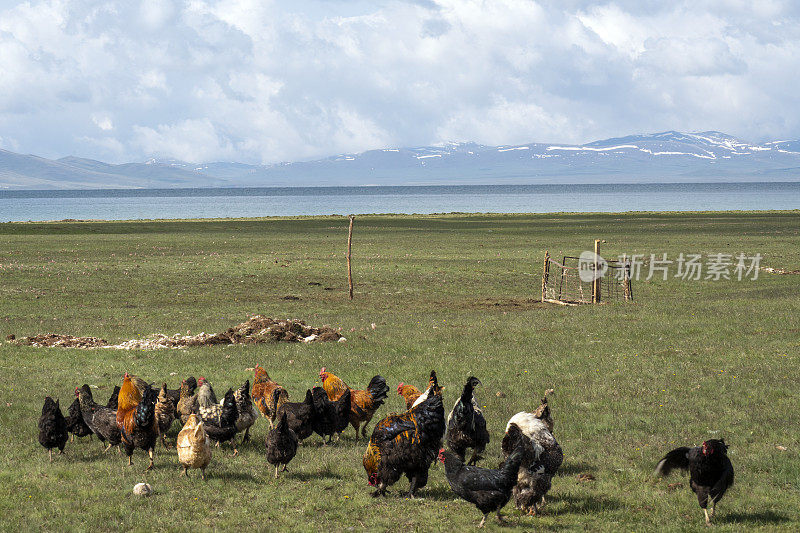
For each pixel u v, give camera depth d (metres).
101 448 14.76
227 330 27.52
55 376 20.31
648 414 16.16
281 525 10.44
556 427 15.31
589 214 125.94
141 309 35.81
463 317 32.38
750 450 13.52
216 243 72.75
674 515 10.74
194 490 11.98
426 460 11.54
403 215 128.12
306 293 42.03
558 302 37.78
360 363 21.88
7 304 36.84
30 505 11.11
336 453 14.13
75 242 71.88
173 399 15.55
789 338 23.95
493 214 129.25
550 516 10.86
